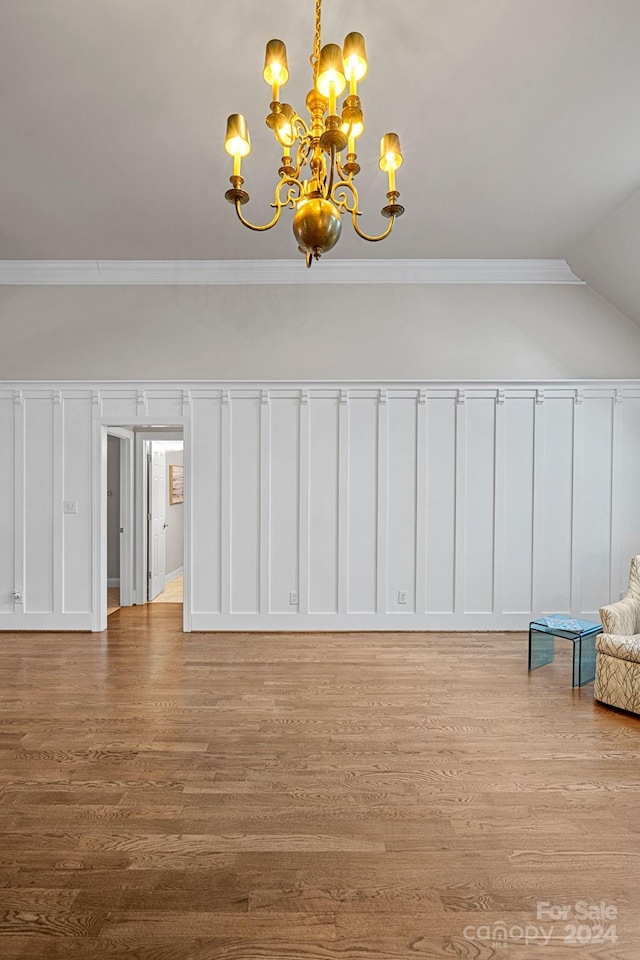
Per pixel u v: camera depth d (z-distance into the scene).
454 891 1.84
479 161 3.52
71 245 4.70
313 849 2.04
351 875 1.91
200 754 2.75
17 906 1.76
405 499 5.11
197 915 1.73
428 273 5.06
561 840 2.10
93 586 5.08
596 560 5.17
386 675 3.89
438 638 4.86
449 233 4.50
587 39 2.56
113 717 3.18
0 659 4.26
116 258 4.95
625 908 1.77
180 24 2.47
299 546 5.07
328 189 2.00
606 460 5.16
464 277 5.07
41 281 5.05
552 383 5.09
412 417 5.10
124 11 2.40
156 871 1.92
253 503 5.09
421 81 2.82
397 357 5.09
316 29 2.23
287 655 4.35
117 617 5.68
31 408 5.09
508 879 1.89
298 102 3.01
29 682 3.74
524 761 2.69
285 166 2.15
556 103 3.00
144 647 4.57
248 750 2.79
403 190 3.85
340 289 5.08
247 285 5.08
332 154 1.93
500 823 2.21
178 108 3.02
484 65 2.72
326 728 3.04
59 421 5.08
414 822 2.21
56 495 5.08
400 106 3.00
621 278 4.71
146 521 6.37
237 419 5.07
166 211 4.15
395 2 2.35
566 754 2.76
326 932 1.67
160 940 1.64
